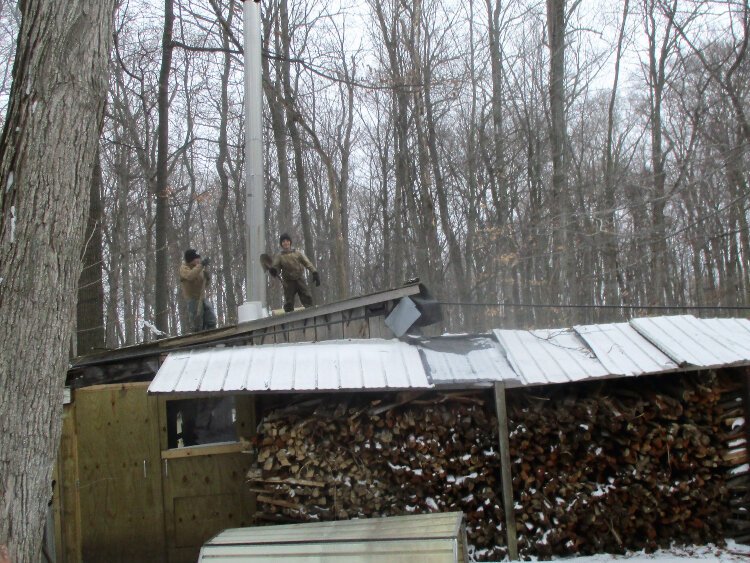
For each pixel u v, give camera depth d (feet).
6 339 11.46
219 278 108.17
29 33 12.54
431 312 26.40
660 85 66.80
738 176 48.57
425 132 72.33
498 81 69.21
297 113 59.88
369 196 119.96
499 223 64.85
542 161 67.41
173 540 24.73
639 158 85.10
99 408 25.26
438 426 23.15
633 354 23.38
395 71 64.08
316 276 35.70
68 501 24.59
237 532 18.02
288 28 73.00
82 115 12.56
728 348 23.06
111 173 85.25
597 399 23.17
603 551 23.20
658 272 66.54
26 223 11.82
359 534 16.58
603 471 23.50
